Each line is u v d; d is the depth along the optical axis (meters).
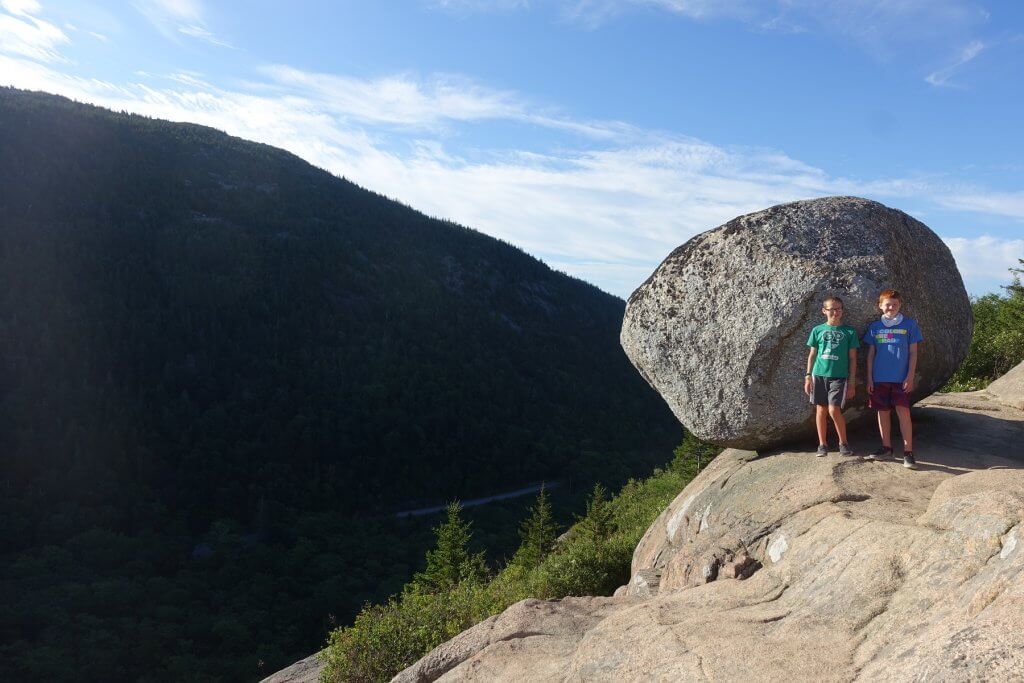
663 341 7.36
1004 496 3.52
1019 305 17.84
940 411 8.12
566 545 18.42
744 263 6.95
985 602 2.77
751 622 3.89
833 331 6.31
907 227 7.25
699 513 7.07
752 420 6.92
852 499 5.18
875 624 3.36
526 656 4.59
